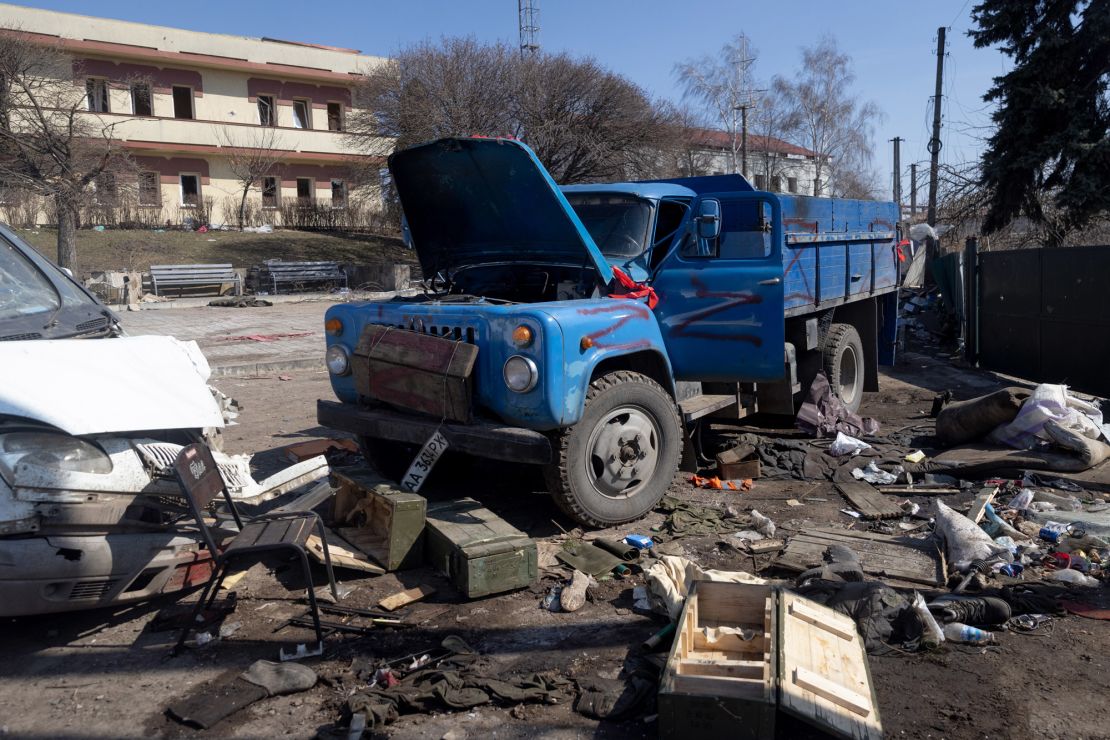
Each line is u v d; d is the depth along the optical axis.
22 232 26.78
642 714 3.28
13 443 3.70
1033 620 3.96
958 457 6.57
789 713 2.94
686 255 6.05
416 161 5.68
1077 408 6.80
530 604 4.30
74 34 30.91
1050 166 19.41
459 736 3.15
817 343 7.71
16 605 3.65
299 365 12.51
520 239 5.79
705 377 6.05
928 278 17.38
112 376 4.10
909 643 3.75
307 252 31.06
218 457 5.08
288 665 3.63
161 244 28.81
